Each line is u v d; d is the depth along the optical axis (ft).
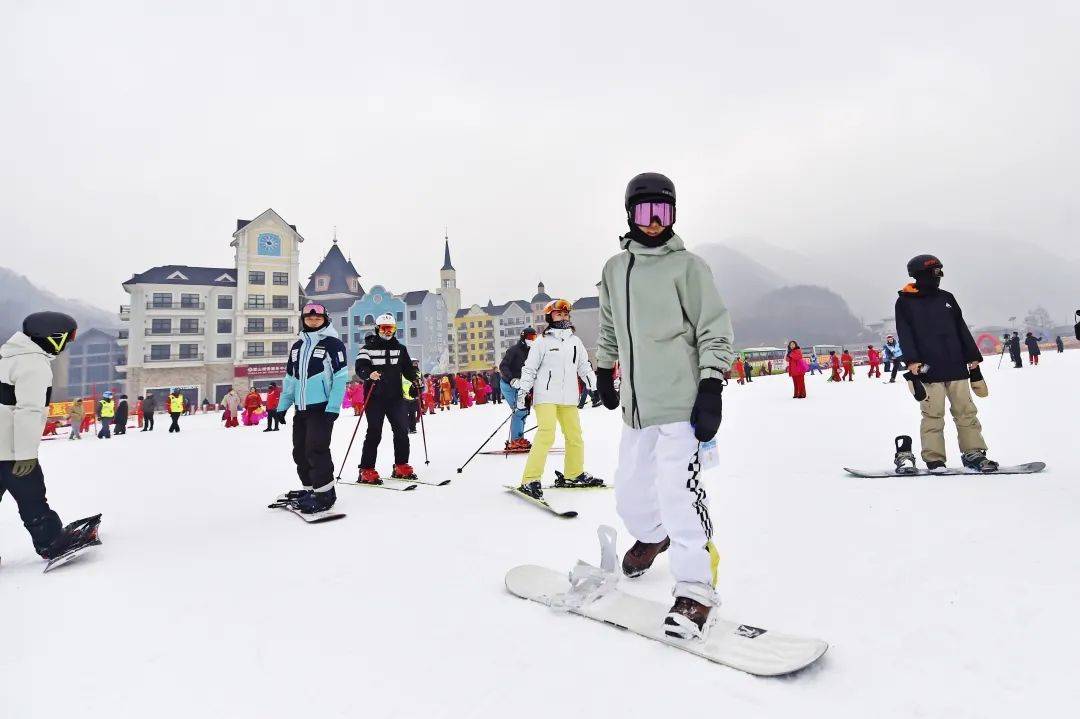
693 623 5.41
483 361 295.69
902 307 13.69
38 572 8.73
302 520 11.75
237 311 155.53
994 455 14.71
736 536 8.87
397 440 16.58
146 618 6.64
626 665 5.07
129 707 4.66
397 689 4.80
